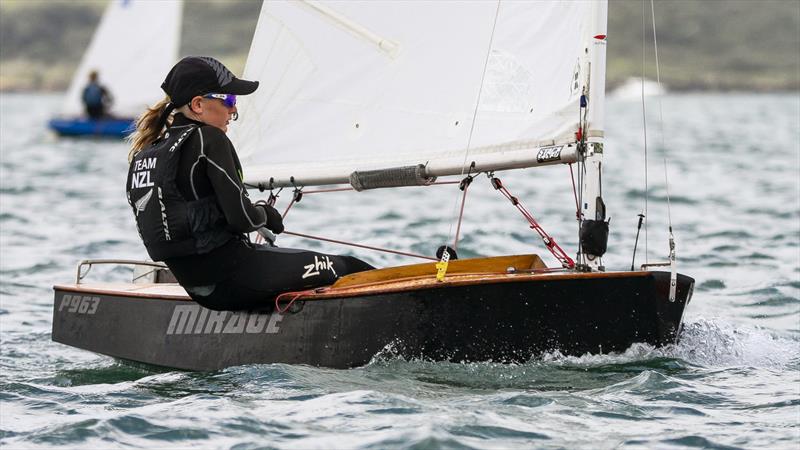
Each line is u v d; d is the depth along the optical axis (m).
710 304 28.27
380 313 18.52
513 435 15.71
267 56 22.91
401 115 21.52
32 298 29.89
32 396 18.64
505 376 18.42
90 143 97.44
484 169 20.27
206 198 18.27
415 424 16.02
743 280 31.66
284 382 18.09
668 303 18.91
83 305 21.97
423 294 18.41
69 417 17.20
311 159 22.41
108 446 15.67
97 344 21.55
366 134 21.86
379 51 21.81
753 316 26.73
